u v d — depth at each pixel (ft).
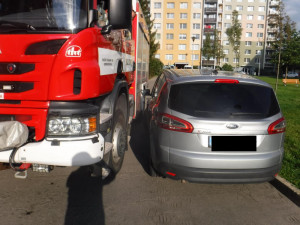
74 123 10.68
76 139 10.64
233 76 13.87
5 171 15.43
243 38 280.31
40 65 10.54
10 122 10.03
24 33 10.85
